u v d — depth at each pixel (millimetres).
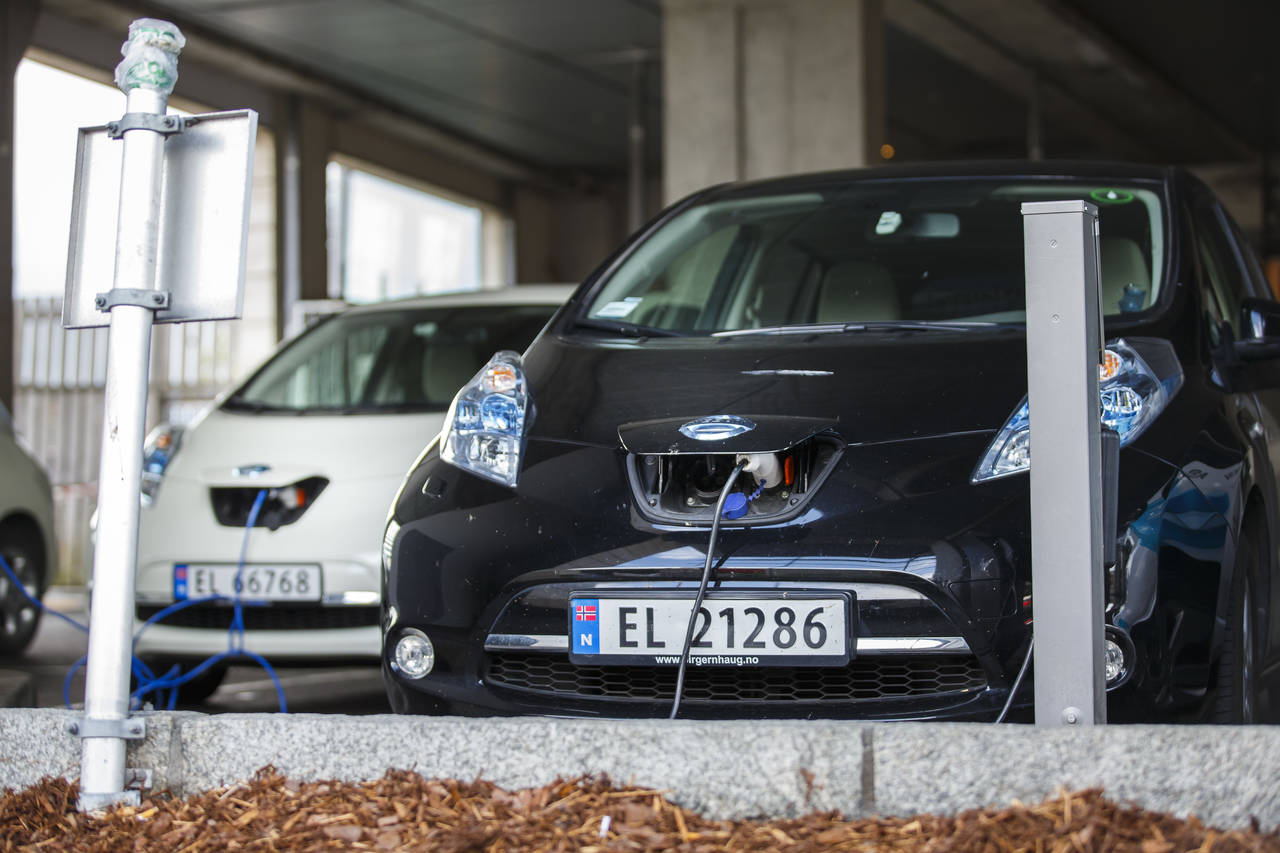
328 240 17562
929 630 2580
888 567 2584
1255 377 3268
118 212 2627
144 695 4879
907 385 2922
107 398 2576
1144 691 2594
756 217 4012
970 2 13430
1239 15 14750
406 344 5309
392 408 4953
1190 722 2678
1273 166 21359
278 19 14414
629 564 2686
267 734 2414
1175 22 15023
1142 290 3330
